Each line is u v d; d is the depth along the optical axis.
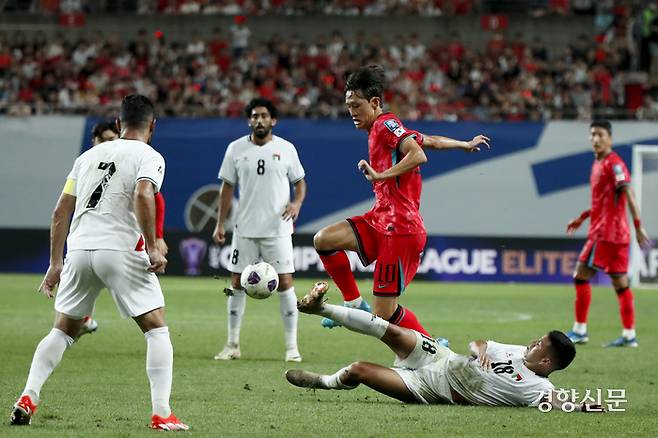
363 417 29.02
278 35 119.88
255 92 110.81
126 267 26.42
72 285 26.92
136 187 26.08
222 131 98.31
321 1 125.19
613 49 120.25
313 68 115.81
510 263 98.31
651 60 119.62
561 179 98.19
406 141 34.22
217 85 112.44
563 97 113.44
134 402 31.41
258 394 33.62
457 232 98.38
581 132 98.06
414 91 111.56
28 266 98.25
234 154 45.66
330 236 35.94
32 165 98.31
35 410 28.16
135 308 26.45
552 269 98.31
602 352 49.22
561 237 98.25
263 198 44.81
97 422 27.56
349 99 35.50
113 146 27.12
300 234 97.50
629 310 52.12
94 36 120.69
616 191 52.59
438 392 31.20
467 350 48.12
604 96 115.06
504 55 118.38
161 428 26.38
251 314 66.44
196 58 117.06
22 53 116.50
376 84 35.25
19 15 120.94
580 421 28.92
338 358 44.53
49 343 26.98
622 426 28.34
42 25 121.12
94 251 26.34
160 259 25.80
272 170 45.03
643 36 119.50
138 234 26.70
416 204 35.72
